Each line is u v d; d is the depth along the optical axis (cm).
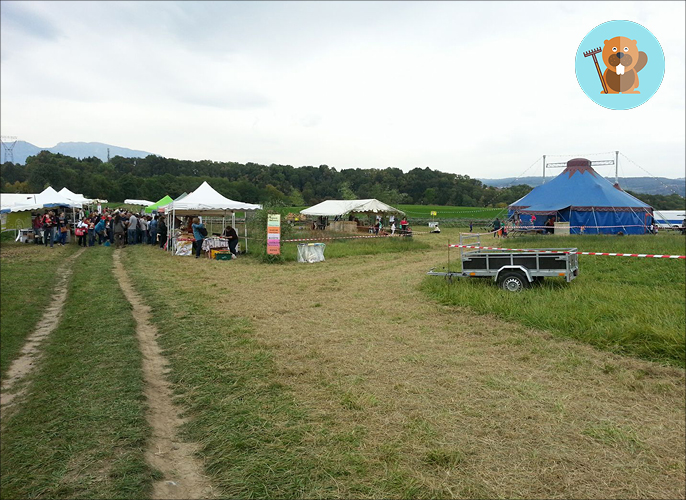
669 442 414
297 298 1041
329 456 378
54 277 1319
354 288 1177
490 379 547
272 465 364
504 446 402
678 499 336
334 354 638
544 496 335
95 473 350
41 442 398
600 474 365
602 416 461
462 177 13138
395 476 351
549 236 2656
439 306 933
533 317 787
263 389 513
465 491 338
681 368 582
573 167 3416
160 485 340
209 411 461
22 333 755
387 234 3203
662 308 802
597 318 771
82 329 754
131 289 1162
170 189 9450
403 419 445
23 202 2823
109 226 2494
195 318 839
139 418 435
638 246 1848
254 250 2069
